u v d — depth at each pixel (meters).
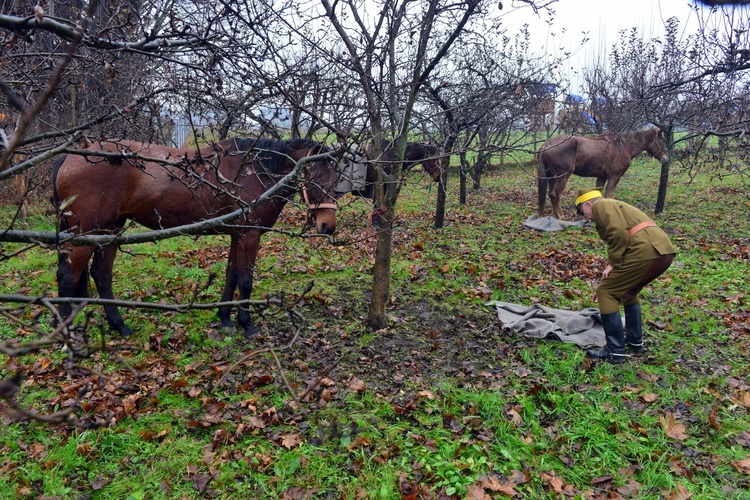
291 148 4.53
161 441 3.36
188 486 2.99
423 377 4.27
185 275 6.52
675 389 4.14
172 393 3.87
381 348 4.75
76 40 1.09
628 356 4.66
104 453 3.21
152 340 4.61
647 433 3.51
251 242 4.64
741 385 4.14
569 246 8.35
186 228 2.27
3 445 3.21
